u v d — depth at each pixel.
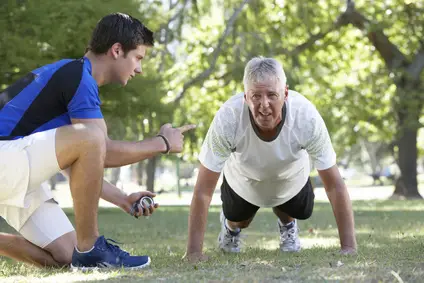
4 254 4.48
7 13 12.12
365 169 73.25
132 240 7.50
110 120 16.50
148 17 15.91
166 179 64.06
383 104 24.97
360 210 13.89
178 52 22.20
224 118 4.65
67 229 4.54
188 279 3.62
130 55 4.30
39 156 3.92
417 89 24.25
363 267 3.99
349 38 25.53
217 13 20.45
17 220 4.43
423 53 24.61
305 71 23.50
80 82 4.12
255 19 19.08
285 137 4.64
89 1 12.47
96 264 4.15
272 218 11.65
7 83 12.98
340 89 25.33
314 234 7.89
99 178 3.99
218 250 5.98
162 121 15.65
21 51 12.05
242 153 4.78
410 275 3.64
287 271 3.91
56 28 12.21
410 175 24.77
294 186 5.18
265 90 4.30
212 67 19.78
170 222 11.27
